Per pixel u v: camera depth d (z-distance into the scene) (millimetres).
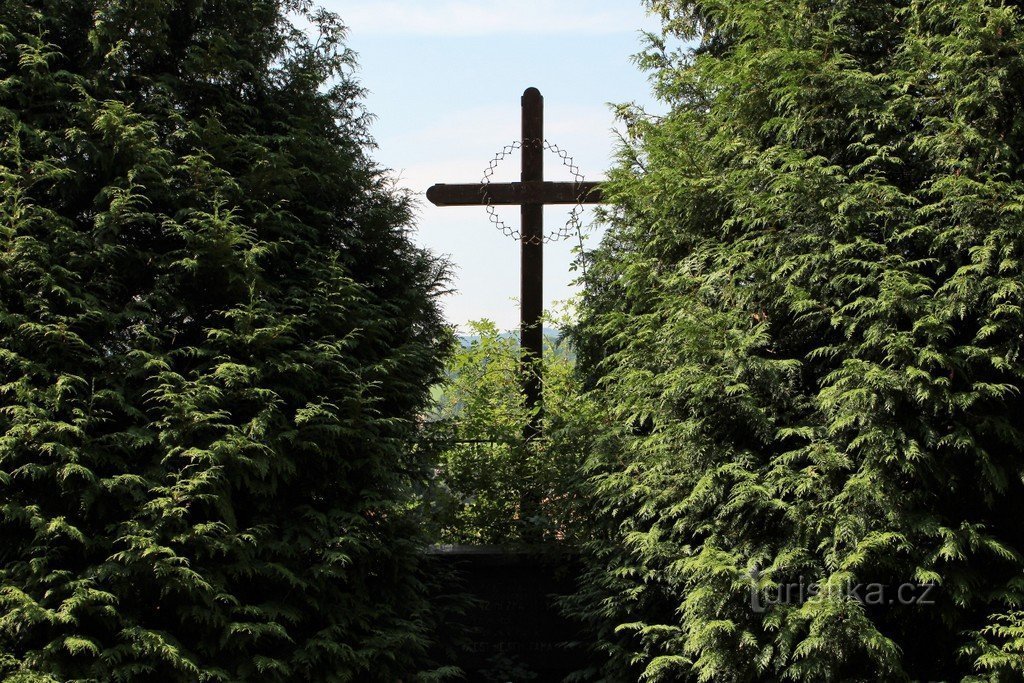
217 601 6465
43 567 5957
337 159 7539
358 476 7316
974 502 6348
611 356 7391
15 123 6320
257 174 7105
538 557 7910
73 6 6871
